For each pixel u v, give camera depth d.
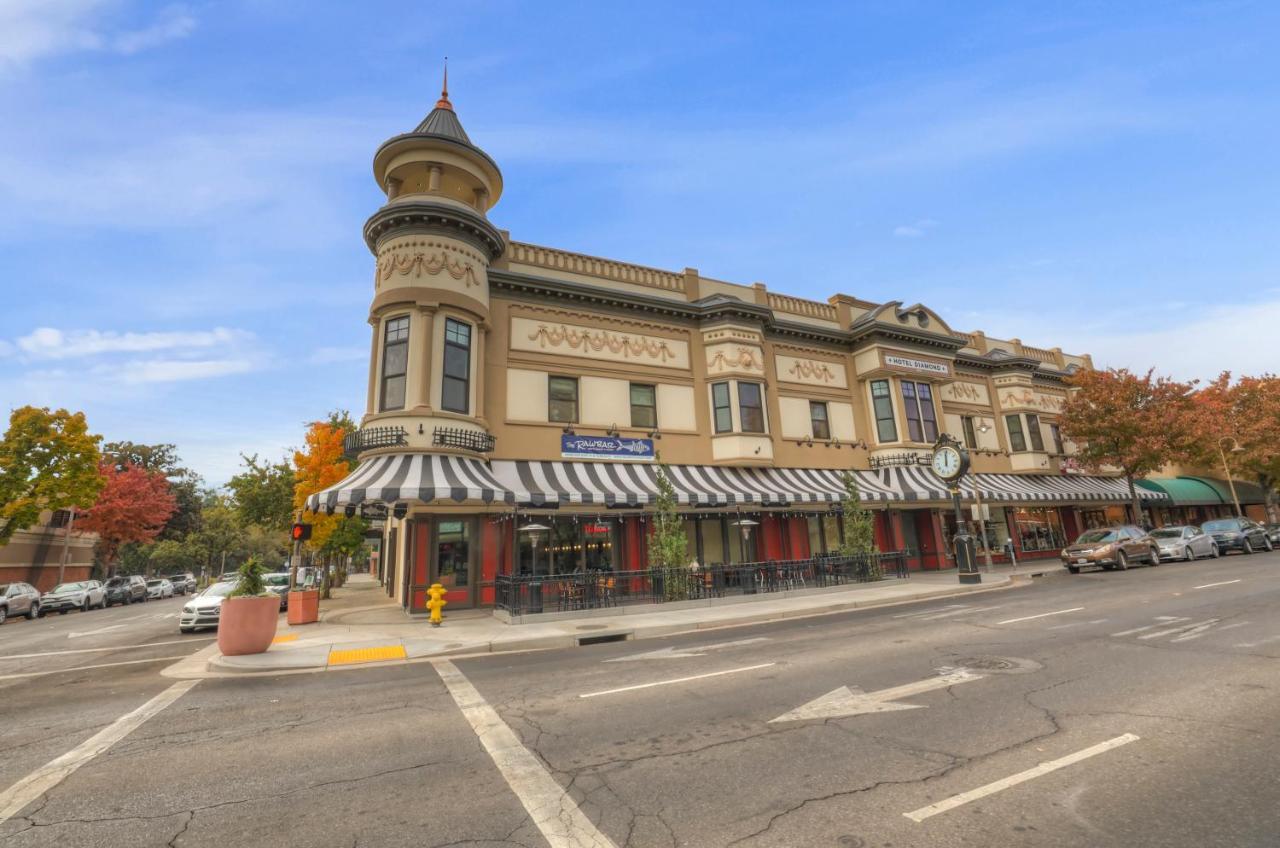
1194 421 28.30
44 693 8.82
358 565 75.62
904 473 23.67
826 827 3.58
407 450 15.66
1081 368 30.89
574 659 9.87
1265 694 5.84
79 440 29.14
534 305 19.27
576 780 4.50
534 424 18.31
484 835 3.67
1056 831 3.42
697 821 3.74
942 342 26.02
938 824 3.56
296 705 7.38
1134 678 6.63
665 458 20.05
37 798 4.57
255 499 28.67
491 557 16.86
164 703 7.77
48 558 37.94
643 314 20.86
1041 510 29.70
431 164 17.67
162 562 65.69
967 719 5.50
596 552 18.62
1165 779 4.05
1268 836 3.27
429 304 16.38
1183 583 15.52
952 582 19.44
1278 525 29.58
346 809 4.17
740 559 20.81
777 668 8.13
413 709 6.91
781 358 23.61
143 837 3.86
